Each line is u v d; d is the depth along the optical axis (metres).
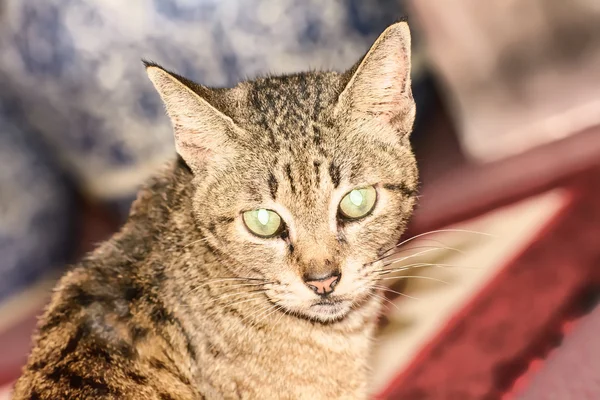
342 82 0.69
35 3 0.83
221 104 0.68
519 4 0.93
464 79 0.96
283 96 0.69
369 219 0.68
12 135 0.91
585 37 0.94
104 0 0.82
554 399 0.71
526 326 0.77
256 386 0.68
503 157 0.95
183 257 0.68
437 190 0.92
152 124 0.87
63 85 0.85
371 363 0.76
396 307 0.79
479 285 0.81
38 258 0.94
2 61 0.86
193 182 0.69
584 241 0.82
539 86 0.95
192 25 0.83
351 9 0.87
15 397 0.66
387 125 0.69
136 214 0.71
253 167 0.68
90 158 0.90
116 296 0.67
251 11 0.84
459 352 0.77
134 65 0.84
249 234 0.68
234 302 0.68
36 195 0.93
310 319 0.69
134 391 0.65
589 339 0.73
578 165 0.90
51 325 0.67
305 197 0.67
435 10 0.94
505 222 0.86
